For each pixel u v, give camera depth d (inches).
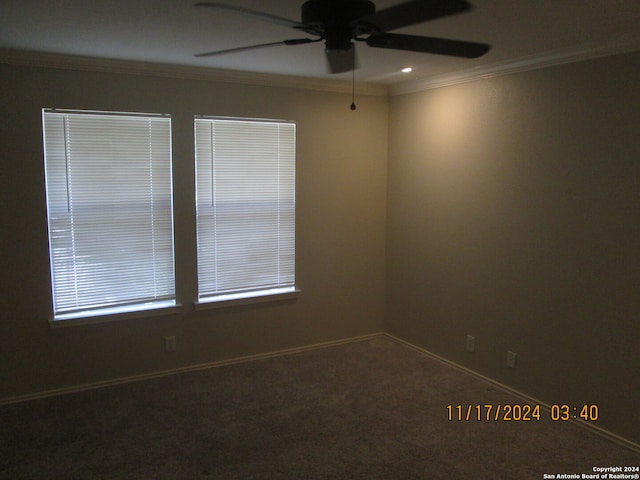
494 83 132.0
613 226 106.8
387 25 79.0
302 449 107.8
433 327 160.2
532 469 100.7
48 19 90.6
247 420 120.4
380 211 176.9
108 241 135.9
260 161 153.3
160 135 138.2
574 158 113.2
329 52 74.7
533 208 124.0
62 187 128.5
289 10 85.5
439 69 136.3
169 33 100.2
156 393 134.9
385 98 171.6
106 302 138.0
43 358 131.3
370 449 108.0
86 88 127.1
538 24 92.5
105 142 131.7
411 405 128.5
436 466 101.8
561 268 118.6
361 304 177.9
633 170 102.1
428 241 159.3
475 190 140.4
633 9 83.5
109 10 84.8
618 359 108.3
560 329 120.1
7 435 112.6
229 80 144.0
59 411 124.1
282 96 153.0
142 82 133.3
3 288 125.0
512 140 128.0
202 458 104.1
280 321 163.8
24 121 121.7
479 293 142.2
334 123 163.5
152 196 139.8
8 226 123.6
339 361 159.0
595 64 107.3
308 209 163.2
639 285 103.2
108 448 107.6
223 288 153.6
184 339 149.1
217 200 148.6
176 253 144.6
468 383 142.0
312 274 167.2
